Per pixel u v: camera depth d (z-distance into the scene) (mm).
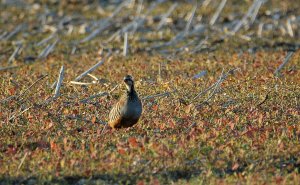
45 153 27750
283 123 31031
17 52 54094
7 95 36406
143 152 27531
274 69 42750
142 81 40156
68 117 32219
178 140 28859
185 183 25281
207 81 39531
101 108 33844
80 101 34719
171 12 68625
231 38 57750
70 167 26438
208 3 71250
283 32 60469
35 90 37750
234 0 72250
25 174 26078
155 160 26891
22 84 39688
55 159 27219
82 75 40625
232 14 67812
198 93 36375
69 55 53312
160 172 26312
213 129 29891
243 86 37719
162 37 59625
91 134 29969
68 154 27688
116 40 58156
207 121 31422
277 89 36906
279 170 26406
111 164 26484
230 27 63500
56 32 62781
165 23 64812
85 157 27297
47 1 75500
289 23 60531
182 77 41031
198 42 57094
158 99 35188
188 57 49781
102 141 28922
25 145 28922
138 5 72188
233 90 36969
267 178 25719
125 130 30297
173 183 25328
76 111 32656
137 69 44344
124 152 27328
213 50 53969
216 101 34781
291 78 39688
